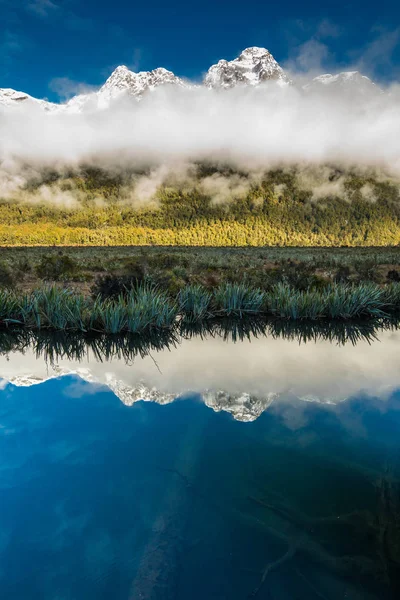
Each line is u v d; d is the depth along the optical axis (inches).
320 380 177.0
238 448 107.6
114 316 284.8
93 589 61.3
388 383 171.3
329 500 83.2
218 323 333.7
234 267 664.4
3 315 304.7
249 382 173.3
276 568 64.1
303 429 120.0
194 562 65.6
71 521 76.5
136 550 68.3
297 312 348.8
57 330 294.8
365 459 101.0
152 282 402.3
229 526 74.5
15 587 62.1
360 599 58.9
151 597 59.3
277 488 85.8
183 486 87.4
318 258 1007.0
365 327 326.6
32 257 1011.9
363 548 68.4
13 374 191.2
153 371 195.2
